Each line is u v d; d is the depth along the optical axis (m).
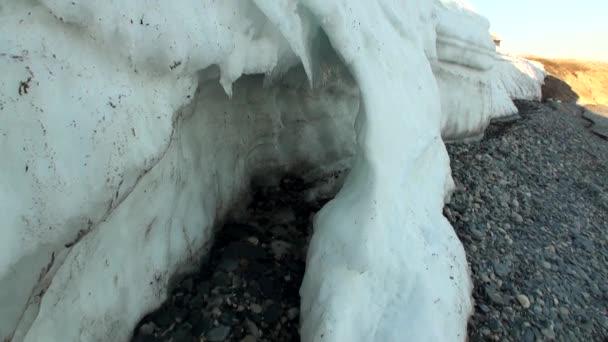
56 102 1.65
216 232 3.67
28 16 1.66
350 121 4.62
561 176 7.21
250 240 3.70
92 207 1.76
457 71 6.77
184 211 3.16
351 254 2.71
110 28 1.83
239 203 4.02
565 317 3.74
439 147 4.50
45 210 1.58
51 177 1.60
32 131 1.56
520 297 3.77
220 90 3.33
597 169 8.27
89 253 2.19
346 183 3.32
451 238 3.74
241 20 2.52
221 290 3.18
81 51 1.78
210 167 3.50
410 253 3.05
